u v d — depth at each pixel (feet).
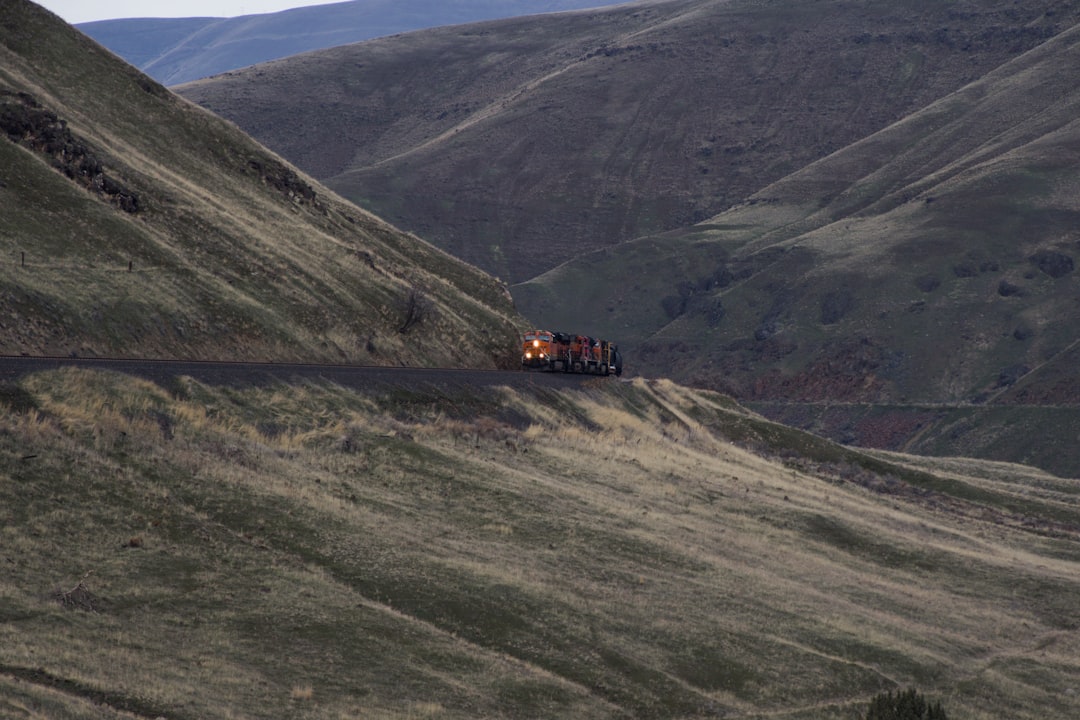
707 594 199.82
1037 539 350.23
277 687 125.18
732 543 247.29
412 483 225.56
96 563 145.28
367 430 246.68
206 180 461.78
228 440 206.39
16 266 266.57
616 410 386.32
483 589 171.32
